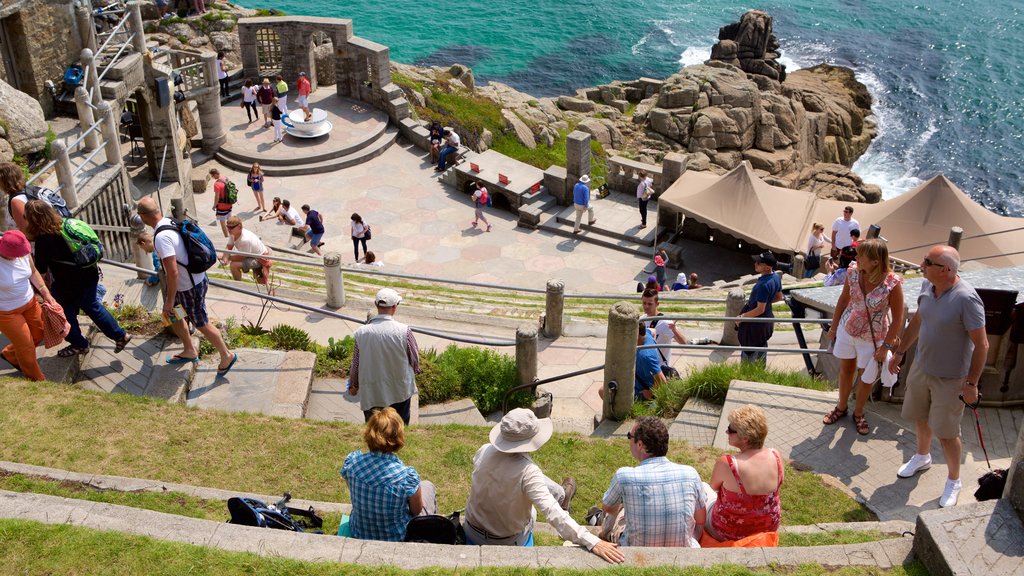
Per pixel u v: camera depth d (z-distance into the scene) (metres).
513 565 5.71
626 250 26.62
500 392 12.27
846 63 62.84
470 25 67.31
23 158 16.83
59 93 20.78
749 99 42.75
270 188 28.75
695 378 10.60
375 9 69.56
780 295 13.98
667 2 73.75
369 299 15.96
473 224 27.52
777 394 9.65
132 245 13.30
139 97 23.45
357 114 32.84
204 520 6.19
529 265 25.75
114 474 7.95
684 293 18.92
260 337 12.12
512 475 6.00
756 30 48.97
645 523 5.91
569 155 28.05
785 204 24.22
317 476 8.41
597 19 69.62
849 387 8.79
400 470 6.21
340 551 5.88
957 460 7.49
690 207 24.55
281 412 9.76
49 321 9.03
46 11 19.94
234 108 32.81
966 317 6.93
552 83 58.19
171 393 9.62
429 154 31.61
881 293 7.98
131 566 5.69
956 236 18.30
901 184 47.91
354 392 8.99
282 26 32.56
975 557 5.27
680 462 8.75
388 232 26.94
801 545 6.78
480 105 40.00
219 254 17.64
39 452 8.08
